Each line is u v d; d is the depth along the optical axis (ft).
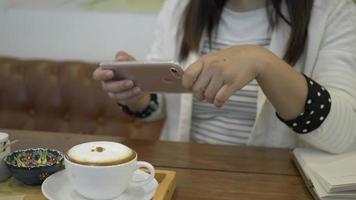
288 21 3.18
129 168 1.77
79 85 5.05
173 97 3.71
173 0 3.82
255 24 3.37
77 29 5.51
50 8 5.46
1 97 5.17
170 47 3.68
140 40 5.47
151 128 4.97
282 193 2.12
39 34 5.57
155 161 2.52
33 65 5.18
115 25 5.45
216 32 3.49
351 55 2.85
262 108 3.14
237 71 2.21
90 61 5.54
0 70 5.16
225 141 3.40
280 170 2.45
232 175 2.34
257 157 2.67
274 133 3.26
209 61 2.26
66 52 5.60
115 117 5.02
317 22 3.10
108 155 1.75
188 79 2.27
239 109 3.34
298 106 2.42
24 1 5.45
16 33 5.60
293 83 2.36
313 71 3.05
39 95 5.13
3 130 3.03
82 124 5.08
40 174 1.99
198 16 3.46
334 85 2.72
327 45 3.02
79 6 5.43
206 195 2.06
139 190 1.90
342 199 1.96
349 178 2.02
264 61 2.29
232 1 3.46
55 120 5.13
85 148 1.81
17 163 2.06
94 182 1.71
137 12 5.38
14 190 1.99
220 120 3.42
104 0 5.38
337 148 2.53
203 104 3.42
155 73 2.60
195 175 2.32
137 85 2.93
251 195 2.08
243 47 2.40
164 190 1.91
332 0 3.11
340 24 3.01
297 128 2.52
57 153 2.17
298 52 3.15
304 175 2.29
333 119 2.47
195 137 3.55
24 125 5.16
